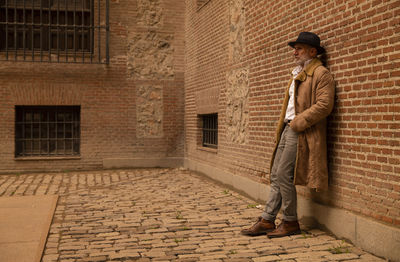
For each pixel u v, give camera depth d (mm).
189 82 9898
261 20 6070
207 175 8492
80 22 9773
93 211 5363
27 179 8398
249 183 6355
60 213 5258
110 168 9883
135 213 5227
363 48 3803
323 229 4352
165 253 3633
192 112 9656
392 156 3455
